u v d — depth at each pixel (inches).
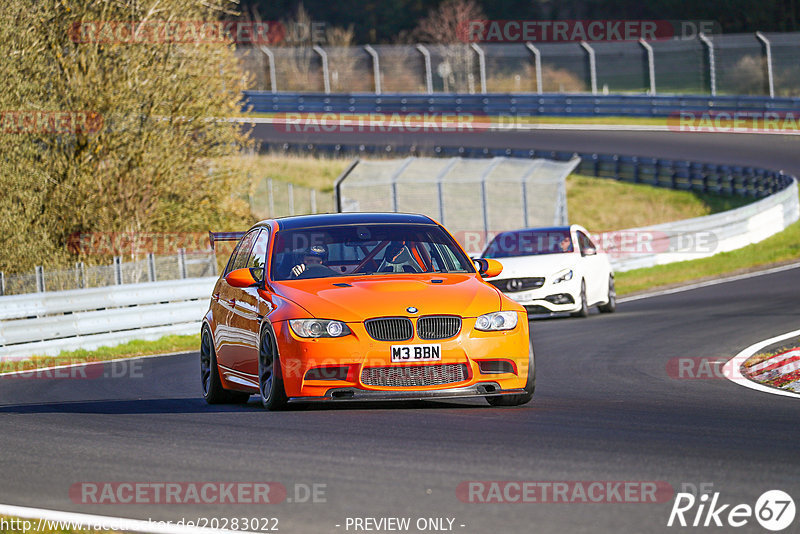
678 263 3966.5
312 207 4756.4
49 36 3526.1
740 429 1087.6
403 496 807.1
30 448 1083.9
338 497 809.5
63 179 3612.2
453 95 7534.5
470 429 1098.1
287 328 1222.9
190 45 3752.5
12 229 3405.5
